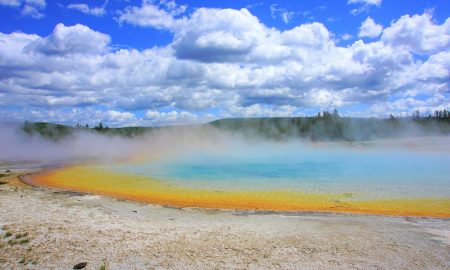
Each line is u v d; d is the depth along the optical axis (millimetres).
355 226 7113
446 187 11508
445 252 5754
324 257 5547
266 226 7109
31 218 7227
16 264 5141
